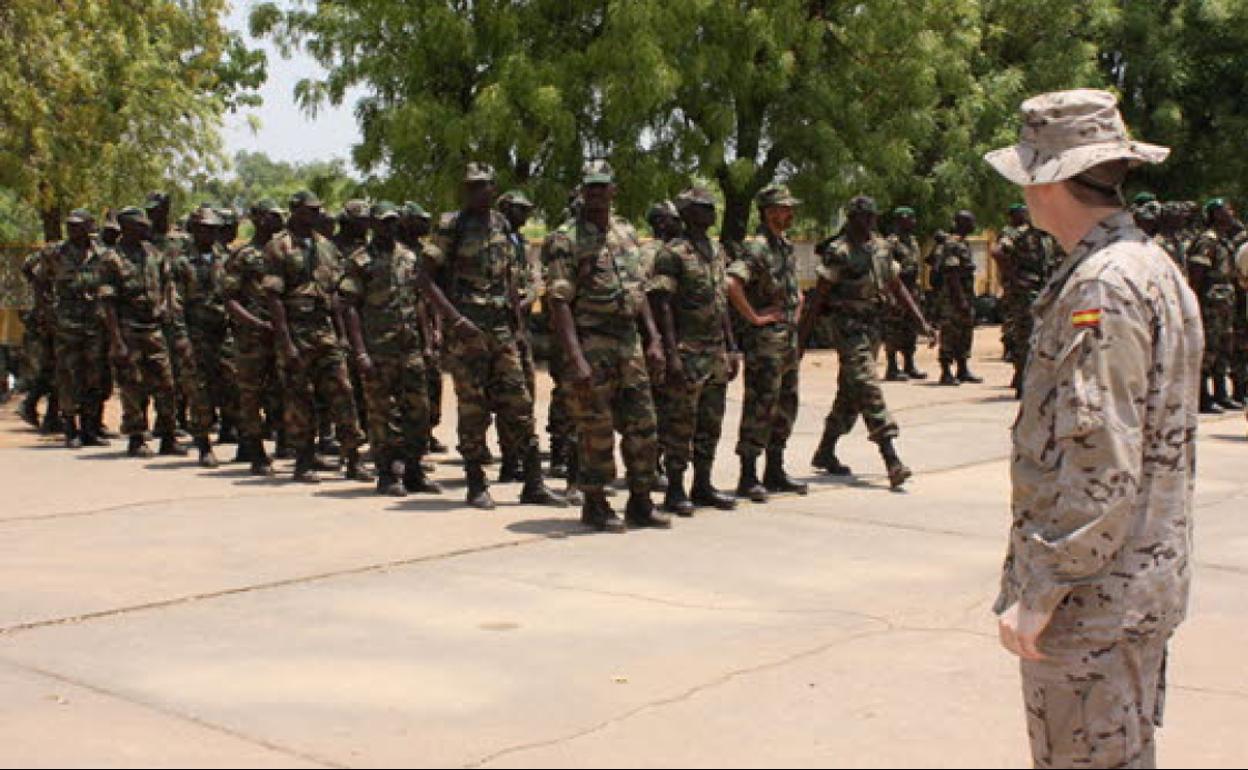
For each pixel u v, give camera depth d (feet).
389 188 65.92
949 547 24.63
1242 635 19.10
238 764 13.73
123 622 19.19
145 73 66.90
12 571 22.26
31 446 39.68
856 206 30.14
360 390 37.40
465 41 64.08
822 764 13.82
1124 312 8.80
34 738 14.46
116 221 37.27
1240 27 96.53
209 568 22.54
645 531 25.90
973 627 19.15
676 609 20.10
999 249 50.78
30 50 55.36
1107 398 8.75
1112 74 98.78
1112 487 8.74
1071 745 9.28
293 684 16.43
